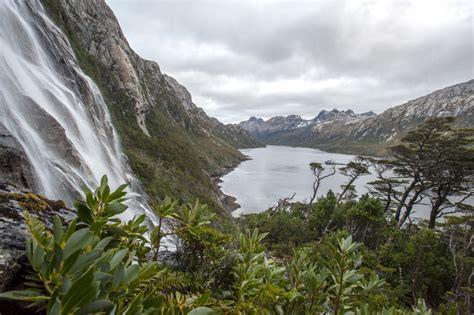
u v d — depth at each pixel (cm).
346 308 185
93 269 70
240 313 147
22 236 147
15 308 117
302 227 2141
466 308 1170
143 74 7919
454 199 5906
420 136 2444
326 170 9619
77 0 5075
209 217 202
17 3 1703
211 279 195
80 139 1425
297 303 177
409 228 2441
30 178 489
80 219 124
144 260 165
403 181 2716
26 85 1180
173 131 7444
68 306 67
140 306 86
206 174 6075
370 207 1948
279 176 8081
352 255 182
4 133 476
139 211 1448
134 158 3247
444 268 1609
